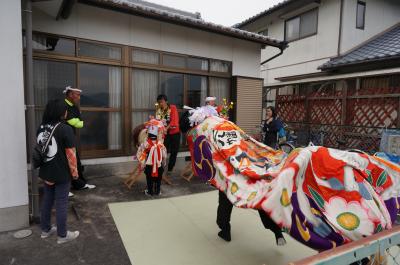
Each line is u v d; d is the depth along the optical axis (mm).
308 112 8633
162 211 3756
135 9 4688
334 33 9250
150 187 4312
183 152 6215
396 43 8375
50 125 2725
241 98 6750
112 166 5242
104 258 2613
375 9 9734
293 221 1864
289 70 10875
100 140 5129
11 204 3023
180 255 2715
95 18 4848
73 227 3205
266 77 11891
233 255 2748
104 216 3531
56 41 4566
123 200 4094
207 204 4051
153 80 5629
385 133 5992
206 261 2627
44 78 4500
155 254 2715
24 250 2689
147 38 5426
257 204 2023
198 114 3080
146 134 4422
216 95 6582
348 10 9117
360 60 7875
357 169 2027
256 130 7070
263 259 2693
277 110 9680
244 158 2625
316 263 1163
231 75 6719
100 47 4980
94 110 4996
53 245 2799
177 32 5789
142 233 3131
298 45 10461
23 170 3047
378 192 2117
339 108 7777
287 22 10898
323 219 1896
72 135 2764
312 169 2016
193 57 6113
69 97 3992
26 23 3076
